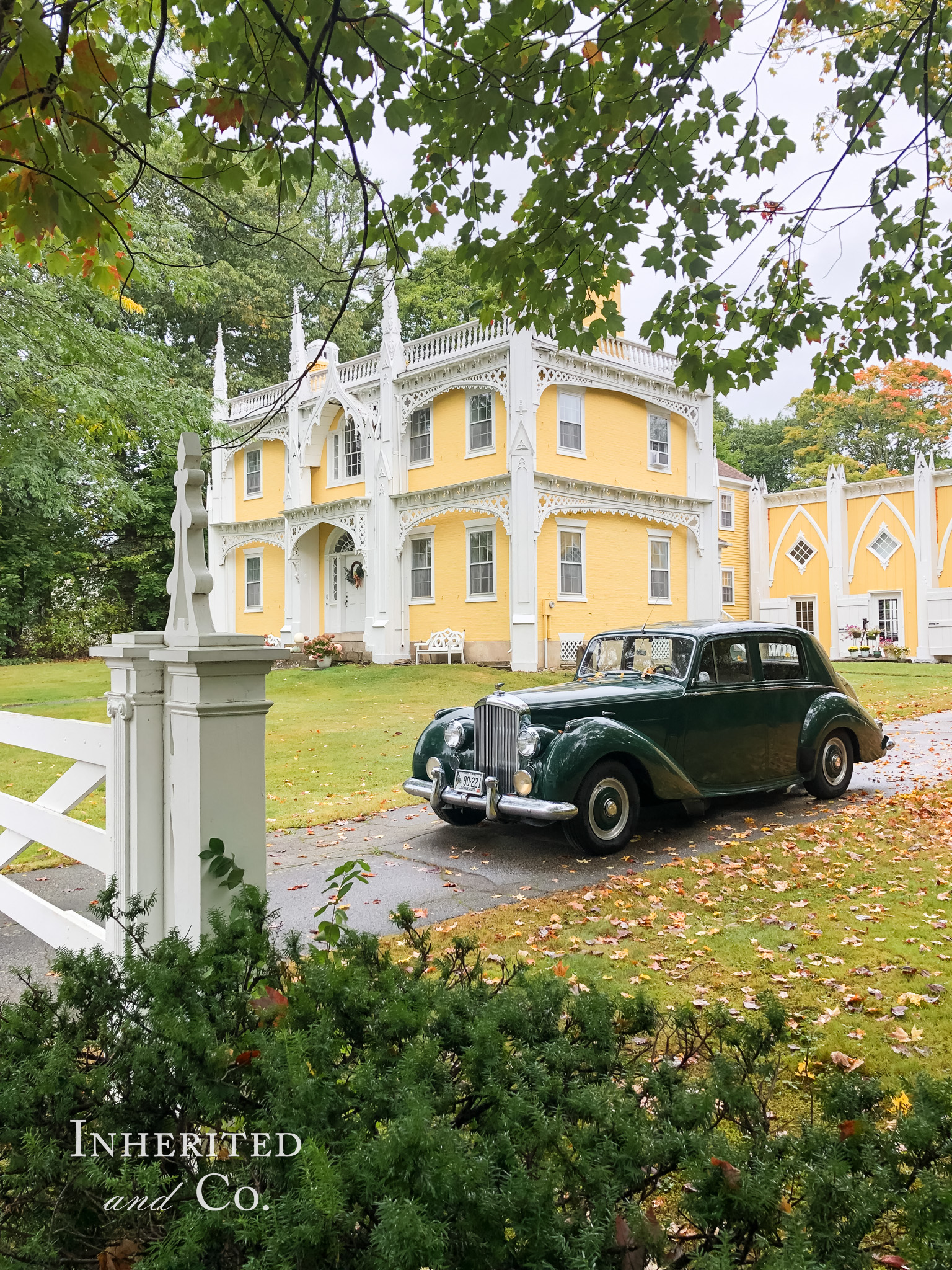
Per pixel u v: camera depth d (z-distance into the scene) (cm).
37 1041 160
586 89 372
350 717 1368
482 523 2041
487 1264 112
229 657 240
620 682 710
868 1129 132
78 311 1159
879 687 1883
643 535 2216
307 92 292
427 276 3481
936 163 437
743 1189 119
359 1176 116
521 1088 137
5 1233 132
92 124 280
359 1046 166
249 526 2702
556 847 631
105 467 1386
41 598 2923
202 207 2808
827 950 413
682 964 395
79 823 295
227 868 235
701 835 664
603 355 2064
